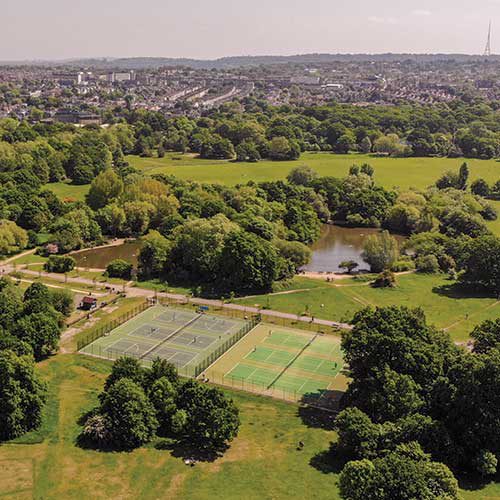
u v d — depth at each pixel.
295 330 194.50
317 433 135.50
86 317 199.00
